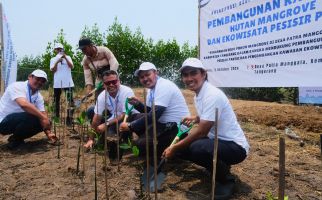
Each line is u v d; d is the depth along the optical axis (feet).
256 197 10.24
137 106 13.96
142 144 12.77
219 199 10.01
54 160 14.15
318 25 15.57
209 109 9.90
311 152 15.34
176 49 77.82
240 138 10.37
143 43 73.97
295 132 19.94
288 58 17.22
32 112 15.85
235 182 11.39
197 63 10.17
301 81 16.63
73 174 12.29
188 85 10.43
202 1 22.67
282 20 17.38
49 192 10.68
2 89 26.16
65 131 19.39
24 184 11.41
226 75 21.31
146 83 12.81
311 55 16.05
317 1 15.52
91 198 10.18
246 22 19.53
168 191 10.63
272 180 11.71
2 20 26.02
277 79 17.94
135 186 11.02
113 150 13.76
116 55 71.15
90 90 19.61
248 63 19.65
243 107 30.32
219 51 21.62
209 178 11.70
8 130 16.17
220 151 9.96
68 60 24.09
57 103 24.20
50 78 51.47
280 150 5.75
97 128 14.64
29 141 17.72
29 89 16.37
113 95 14.74
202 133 10.07
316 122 21.08
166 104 12.51
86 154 15.05
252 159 14.24
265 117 23.62
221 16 21.26
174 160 13.84
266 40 18.35
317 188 11.01
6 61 26.50
